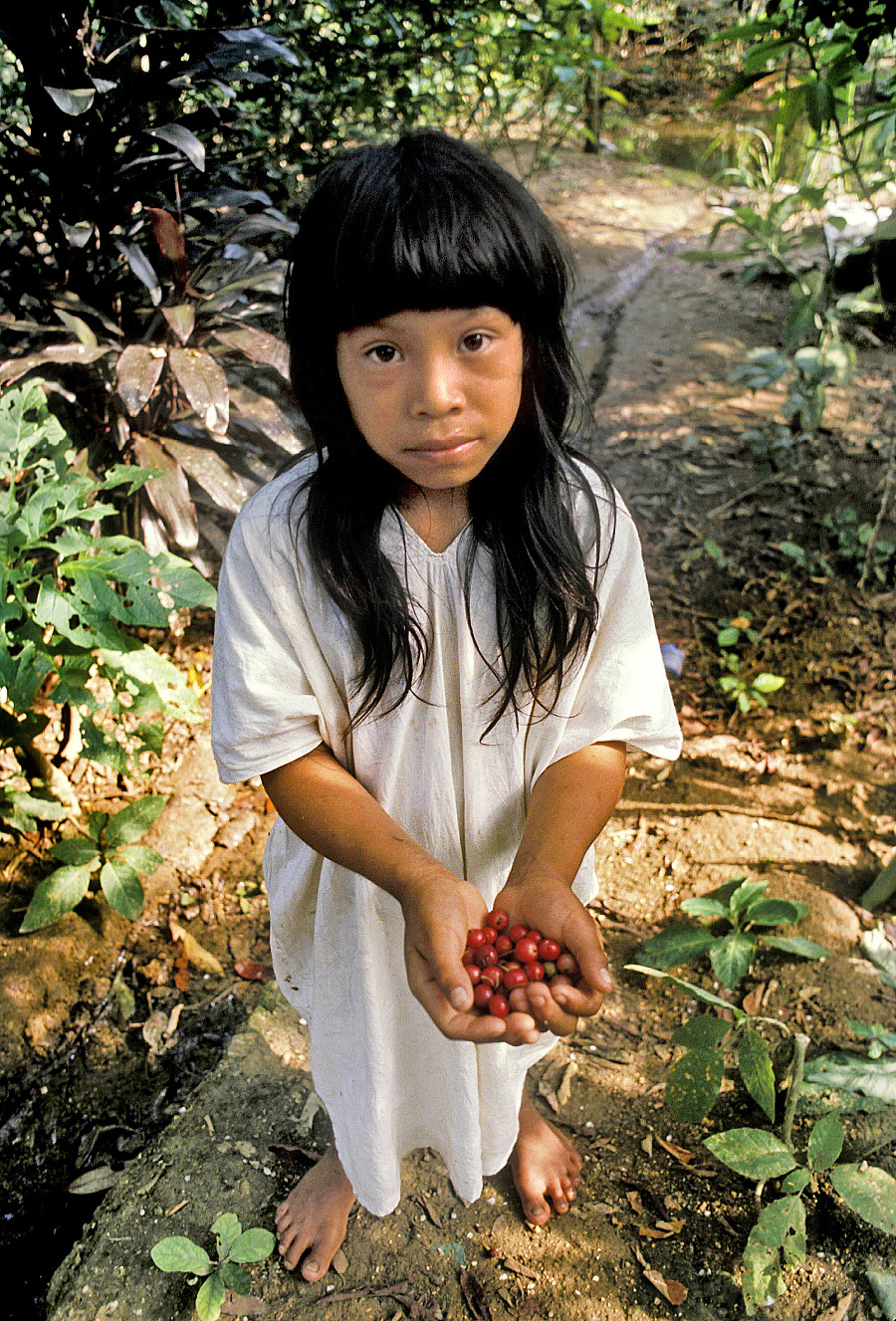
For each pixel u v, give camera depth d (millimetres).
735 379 4352
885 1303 1709
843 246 5234
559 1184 1858
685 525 3754
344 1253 1805
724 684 3047
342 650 1223
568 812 1256
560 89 5562
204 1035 2262
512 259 925
